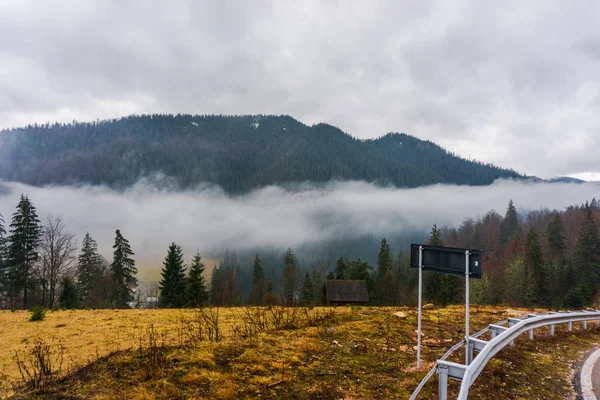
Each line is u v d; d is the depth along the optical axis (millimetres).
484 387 7230
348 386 7039
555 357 9398
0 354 10750
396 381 7320
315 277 68312
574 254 57562
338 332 10758
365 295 44969
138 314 18172
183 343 10047
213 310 18469
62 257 39625
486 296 41219
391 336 10555
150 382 6957
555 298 50250
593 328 12812
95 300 44344
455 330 11602
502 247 82188
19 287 40344
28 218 42312
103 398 6258
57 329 14586
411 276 67188
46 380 7242
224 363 8016
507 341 8617
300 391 6777
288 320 12195
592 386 7547
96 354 9523
